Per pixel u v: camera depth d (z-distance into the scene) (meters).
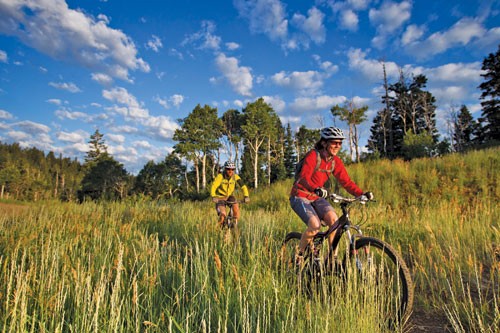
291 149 69.56
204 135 63.03
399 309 2.69
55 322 2.33
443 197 10.62
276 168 59.41
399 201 10.84
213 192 6.29
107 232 5.27
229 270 3.25
